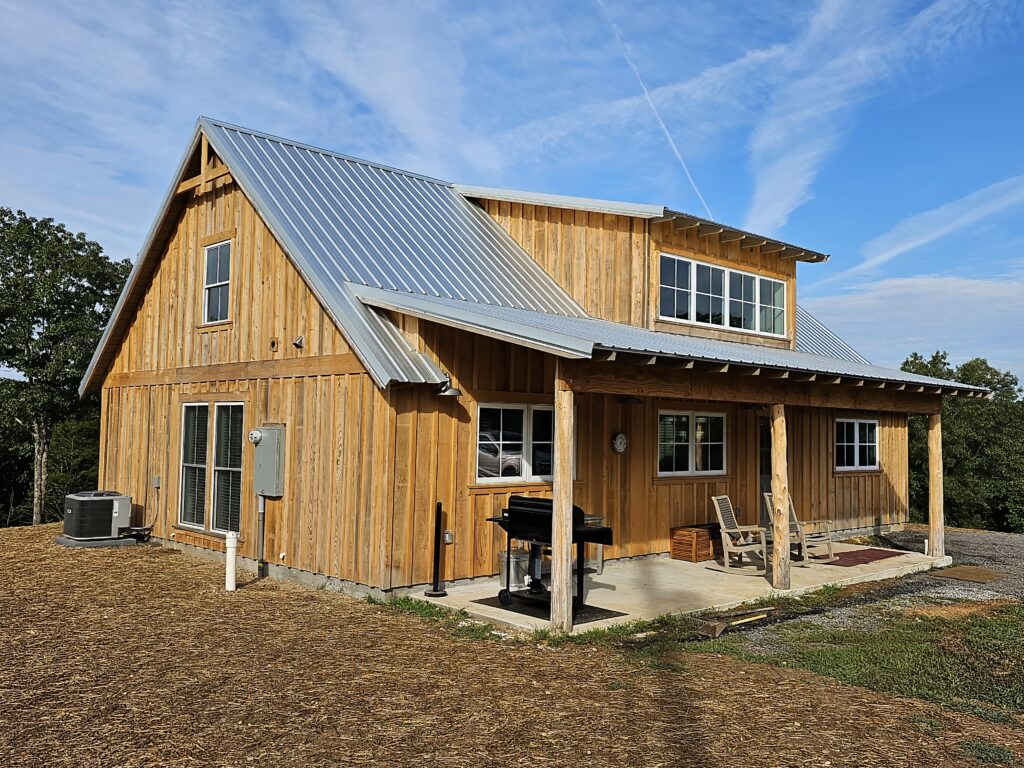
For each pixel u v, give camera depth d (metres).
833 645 7.49
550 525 8.12
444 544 9.41
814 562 12.33
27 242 27.62
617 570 11.19
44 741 4.98
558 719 5.40
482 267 12.21
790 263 15.55
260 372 11.12
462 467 9.69
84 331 27.23
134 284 13.98
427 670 6.47
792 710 5.62
